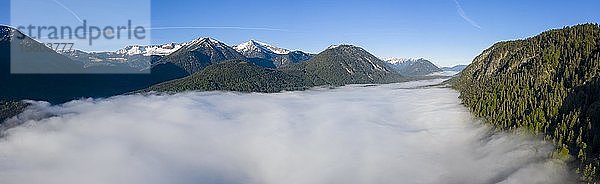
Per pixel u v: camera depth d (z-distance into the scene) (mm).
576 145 185250
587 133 187750
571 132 191000
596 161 171250
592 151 179875
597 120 196875
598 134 185250
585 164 172375
